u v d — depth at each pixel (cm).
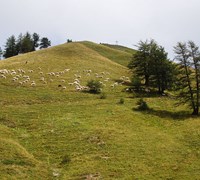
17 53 17050
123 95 8131
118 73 10638
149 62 8981
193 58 6756
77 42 14888
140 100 7119
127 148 4784
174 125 5966
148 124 5928
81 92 8056
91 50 13688
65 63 10894
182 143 5153
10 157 4209
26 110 6388
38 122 5750
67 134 5222
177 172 4175
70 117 6025
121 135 5241
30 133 5288
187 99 6825
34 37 18938
